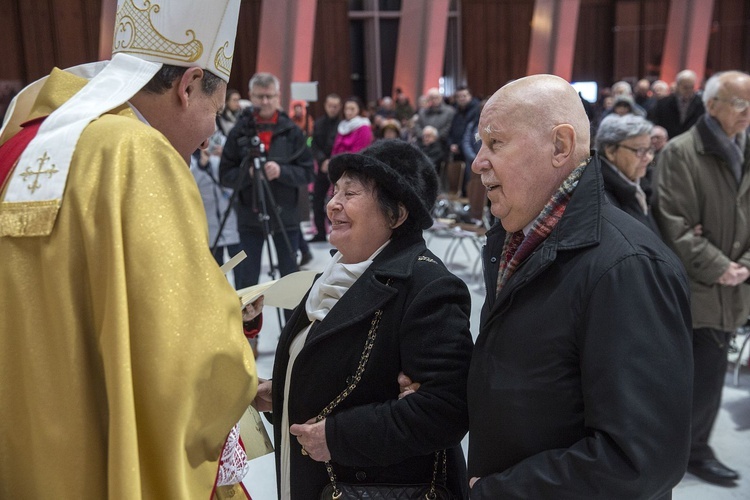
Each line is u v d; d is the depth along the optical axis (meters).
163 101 1.18
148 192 1.00
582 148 1.24
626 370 1.08
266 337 4.44
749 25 15.97
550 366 1.15
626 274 1.11
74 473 0.96
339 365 1.46
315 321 1.54
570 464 1.09
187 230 1.02
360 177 1.51
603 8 16.02
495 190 1.26
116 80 1.14
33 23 11.19
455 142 8.77
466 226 5.93
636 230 1.17
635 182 2.72
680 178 2.81
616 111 6.08
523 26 15.76
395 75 14.94
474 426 1.26
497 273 1.39
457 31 15.53
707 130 2.75
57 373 0.97
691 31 15.01
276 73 12.47
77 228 0.99
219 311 1.01
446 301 1.45
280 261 4.47
